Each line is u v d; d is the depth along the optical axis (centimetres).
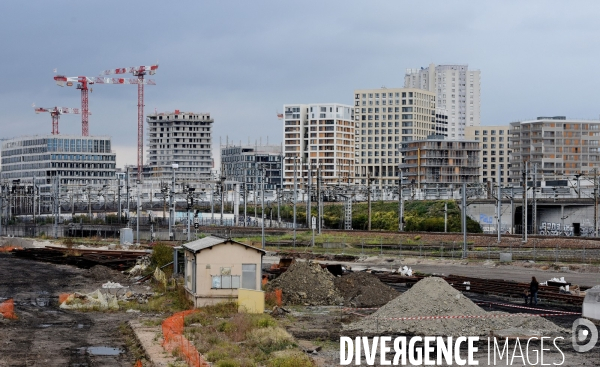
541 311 6169
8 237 16162
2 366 4272
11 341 5006
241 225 19238
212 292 6184
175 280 7506
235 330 5044
